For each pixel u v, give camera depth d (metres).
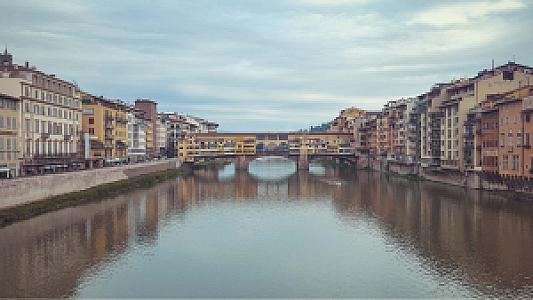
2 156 73.69
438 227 63.44
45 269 45.47
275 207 84.69
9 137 76.06
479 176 96.62
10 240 55.22
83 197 83.56
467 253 50.50
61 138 97.19
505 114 85.75
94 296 38.94
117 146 130.50
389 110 165.00
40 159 85.69
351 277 43.84
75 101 105.25
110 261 48.53
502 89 102.12
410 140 140.38
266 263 48.50
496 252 50.53
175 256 50.81
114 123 127.56
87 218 69.06
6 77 81.81
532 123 76.94
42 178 73.44
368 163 183.12
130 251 52.41
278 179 140.00
